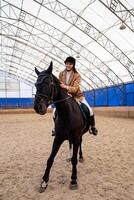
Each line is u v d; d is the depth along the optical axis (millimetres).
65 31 16750
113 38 15453
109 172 4555
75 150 3711
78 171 4613
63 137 3619
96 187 3791
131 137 9133
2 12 15734
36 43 20328
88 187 3793
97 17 13938
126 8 12414
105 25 14453
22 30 18312
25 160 5605
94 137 9219
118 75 20531
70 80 4137
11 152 6562
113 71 20156
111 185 3877
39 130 11859
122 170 4684
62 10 14180
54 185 3885
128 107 21516
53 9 14164
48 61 24906
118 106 23172
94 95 28297
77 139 3709
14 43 22078
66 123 3535
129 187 3795
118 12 12758
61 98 3494
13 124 15469
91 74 23688
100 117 23031
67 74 4215
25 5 14539
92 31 15523
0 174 4535
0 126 14141
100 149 6816
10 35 19516
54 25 16344
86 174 4426
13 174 4523
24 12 15445
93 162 5301
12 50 24562
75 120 3631
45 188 3656
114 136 9453
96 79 24453
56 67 25875
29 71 31766
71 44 18406
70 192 3602
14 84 38156
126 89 21672
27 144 7836
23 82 38438
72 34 16875
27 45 21609
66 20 14836
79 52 19219
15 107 37750
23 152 6543
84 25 15117
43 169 4832
